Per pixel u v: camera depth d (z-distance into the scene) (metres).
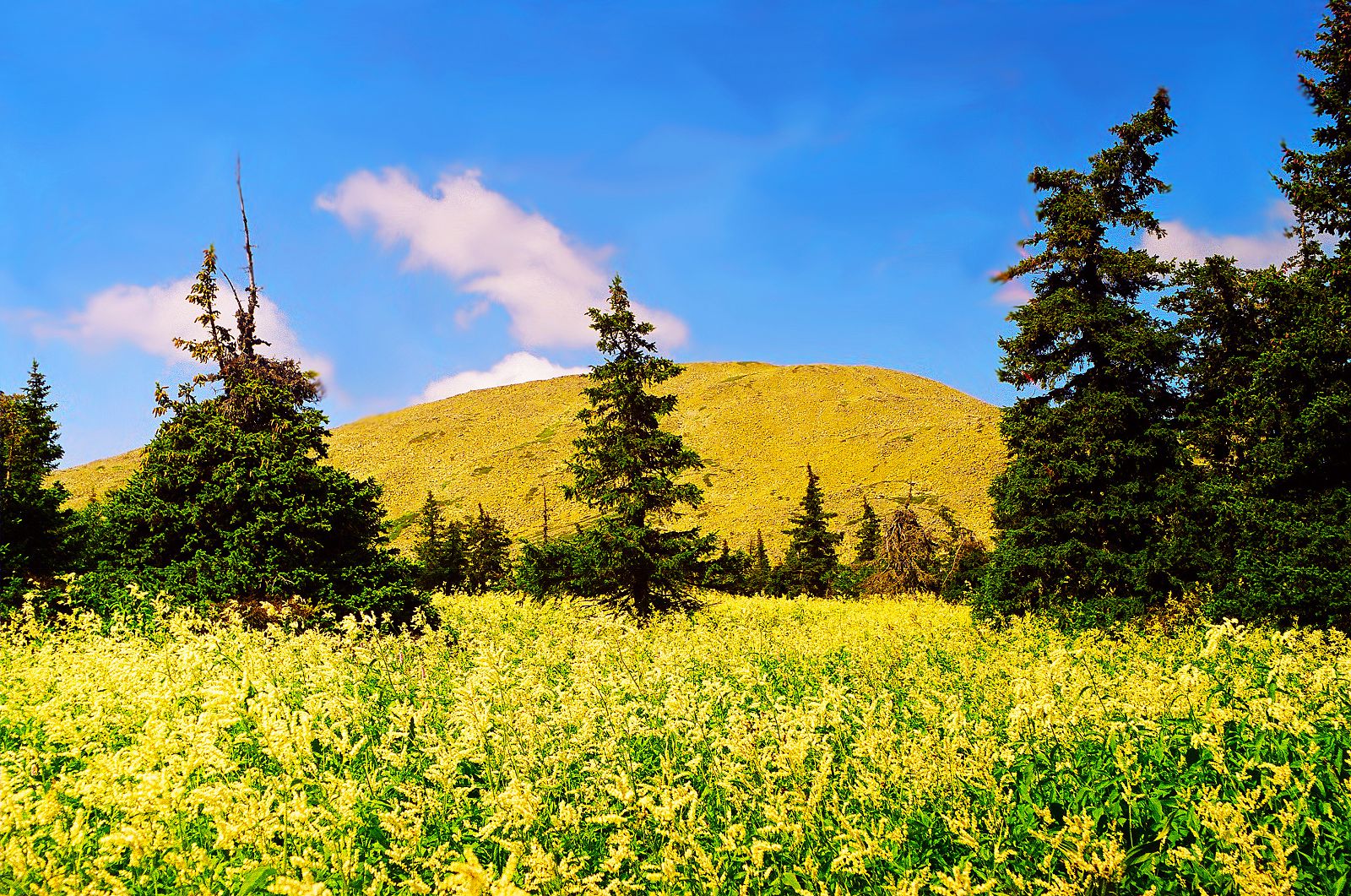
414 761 6.09
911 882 4.21
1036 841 4.83
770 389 177.38
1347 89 17.12
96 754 5.55
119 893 3.73
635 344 25.02
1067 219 20.98
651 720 6.59
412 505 131.00
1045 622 18.94
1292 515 15.97
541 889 4.14
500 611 19.86
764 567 51.09
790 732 5.51
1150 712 6.04
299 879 4.21
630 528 23.11
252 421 17.58
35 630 11.34
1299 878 4.27
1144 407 19.88
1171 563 18.64
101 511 20.66
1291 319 17.14
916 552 40.25
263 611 14.21
